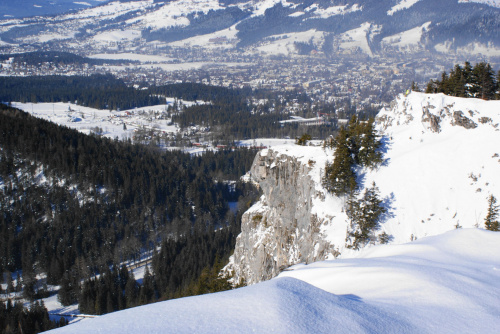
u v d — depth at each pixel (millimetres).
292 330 12977
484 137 70562
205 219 151000
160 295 105312
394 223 61656
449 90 93062
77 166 156750
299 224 70062
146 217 146000
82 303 99312
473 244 28344
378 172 69375
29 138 161125
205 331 12781
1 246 117812
